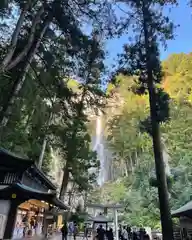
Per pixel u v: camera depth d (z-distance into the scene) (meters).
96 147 81.38
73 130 23.36
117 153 72.88
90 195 52.94
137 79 12.27
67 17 14.21
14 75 14.80
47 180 18.16
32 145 22.39
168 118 11.12
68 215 27.17
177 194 27.53
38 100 18.56
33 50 14.53
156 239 21.22
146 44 12.04
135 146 61.91
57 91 17.08
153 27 12.10
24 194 11.63
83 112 22.55
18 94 15.50
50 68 15.93
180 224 16.89
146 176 38.59
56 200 14.22
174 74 65.94
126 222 33.66
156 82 11.77
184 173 28.72
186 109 50.19
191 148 41.75
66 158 25.97
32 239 15.12
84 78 17.39
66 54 15.91
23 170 12.87
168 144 45.66
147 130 11.24
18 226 14.74
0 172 12.80
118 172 70.81
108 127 78.81
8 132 17.97
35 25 13.87
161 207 9.66
